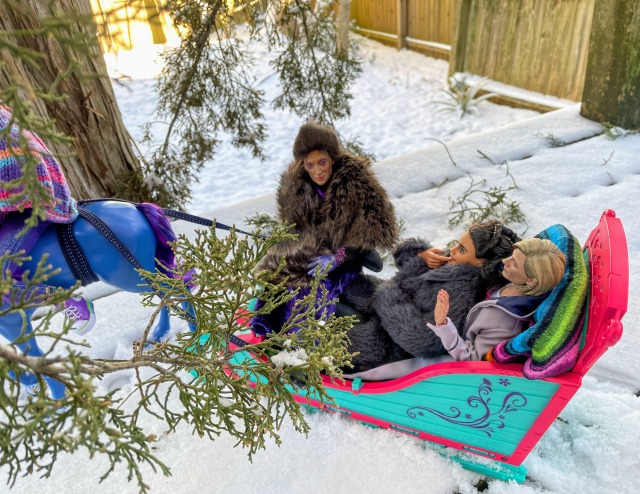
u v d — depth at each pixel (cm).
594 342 146
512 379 167
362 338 214
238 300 147
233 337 210
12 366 104
